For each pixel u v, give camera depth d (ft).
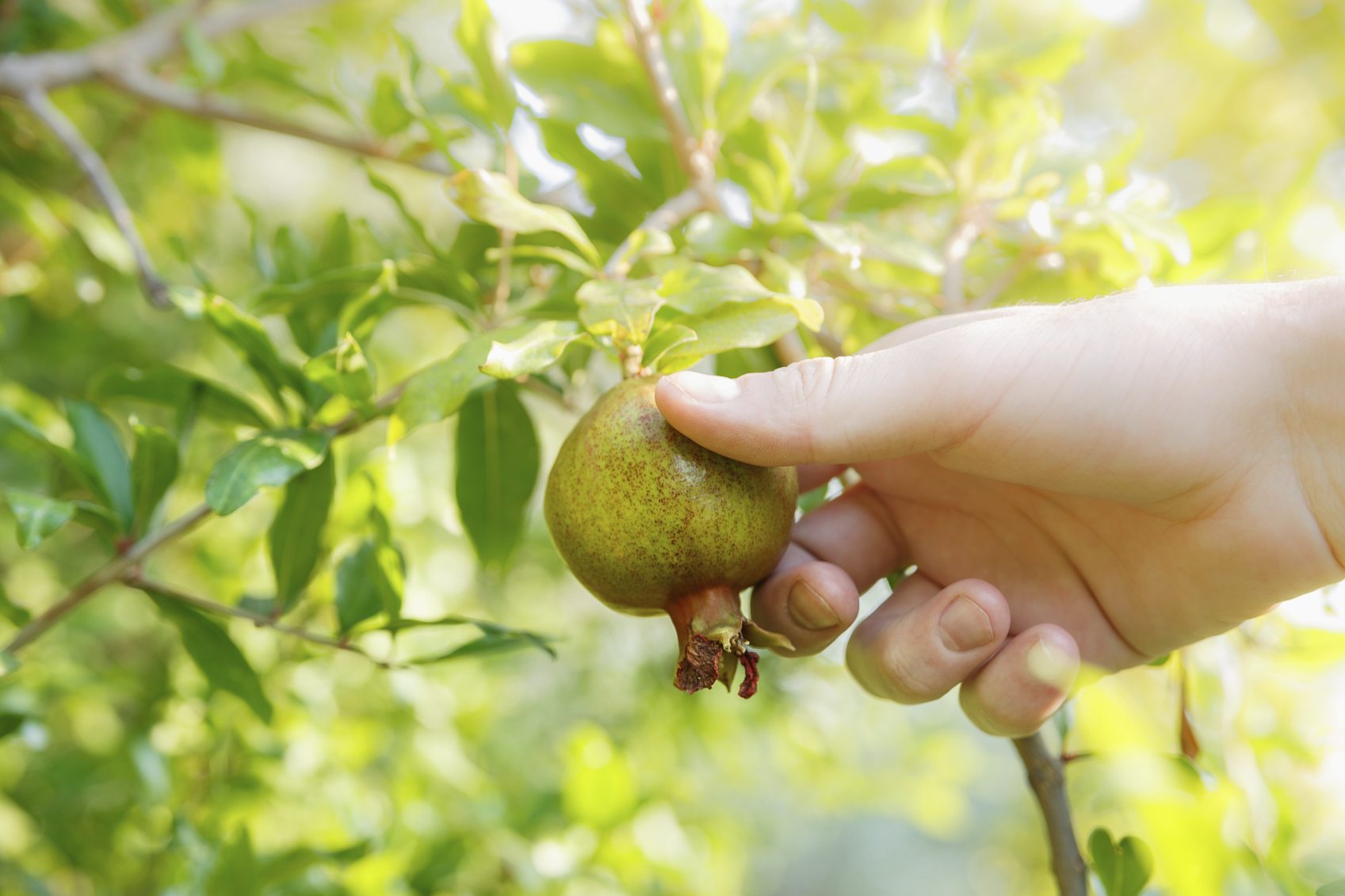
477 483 1.86
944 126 2.00
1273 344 1.60
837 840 16.67
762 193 1.82
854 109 2.03
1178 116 4.33
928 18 2.08
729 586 1.54
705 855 3.17
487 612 3.28
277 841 2.56
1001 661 1.64
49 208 2.39
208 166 2.66
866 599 3.10
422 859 2.26
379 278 1.74
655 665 3.50
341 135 2.09
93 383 1.79
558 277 1.87
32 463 2.72
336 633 1.76
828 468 1.82
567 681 4.09
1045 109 1.95
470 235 1.89
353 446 2.77
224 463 1.59
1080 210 1.83
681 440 1.52
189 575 3.05
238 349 1.72
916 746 4.11
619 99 1.85
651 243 1.62
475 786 2.71
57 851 2.45
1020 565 1.77
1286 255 2.02
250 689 1.80
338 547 2.13
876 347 1.71
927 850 17.33
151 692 2.39
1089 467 1.60
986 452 1.60
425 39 3.70
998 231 1.94
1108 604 1.74
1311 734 2.00
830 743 3.55
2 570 3.01
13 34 2.45
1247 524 1.63
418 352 3.49
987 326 1.59
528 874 2.34
